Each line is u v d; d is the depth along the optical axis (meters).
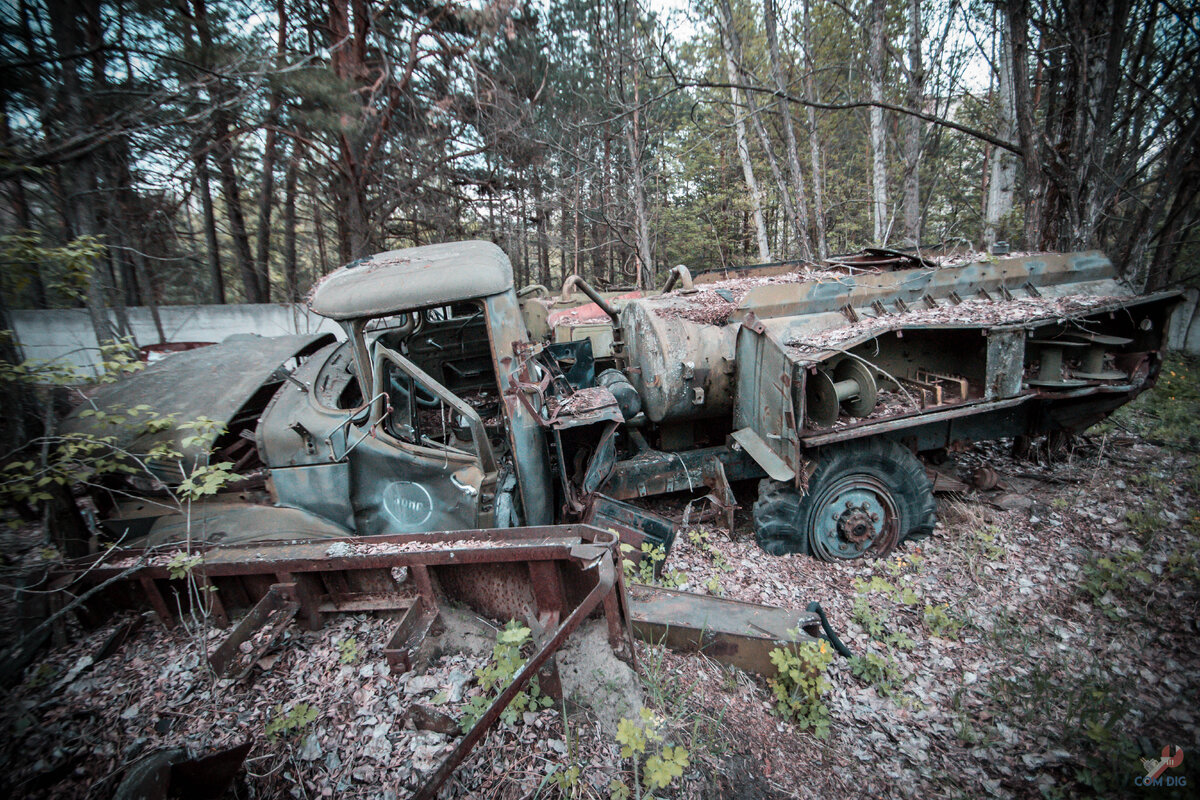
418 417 3.75
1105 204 7.24
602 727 2.18
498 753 2.06
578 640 2.41
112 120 5.00
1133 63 8.59
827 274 4.84
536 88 11.73
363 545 2.65
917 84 9.71
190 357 3.69
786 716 2.40
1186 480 4.65
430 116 10.69
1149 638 2.94
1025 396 4.04
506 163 12.38
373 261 3.65
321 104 7.29
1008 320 3.92
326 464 3.12
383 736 2.15
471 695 2.29
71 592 2.64
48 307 9.52
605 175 12.24
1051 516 4.26
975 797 2.11
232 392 3.20
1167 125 8.85
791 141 9.62
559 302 6.27
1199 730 2.35
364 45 9.73
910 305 4.39
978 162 15.87
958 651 2.95
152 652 2.65
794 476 3.51
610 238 15.45
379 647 2.56
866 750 2.32
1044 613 3.21
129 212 8.57
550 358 4.40
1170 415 6.28
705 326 4.14
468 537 2.54
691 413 4.24
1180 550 3.63
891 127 13.64
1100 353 4.59
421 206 11.72
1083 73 6.53
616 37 10.52
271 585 2.66
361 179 10.23
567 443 3.83
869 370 3.84
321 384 3.43
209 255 13.23
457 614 2.64
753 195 12.09
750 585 3.47
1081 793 2.11
